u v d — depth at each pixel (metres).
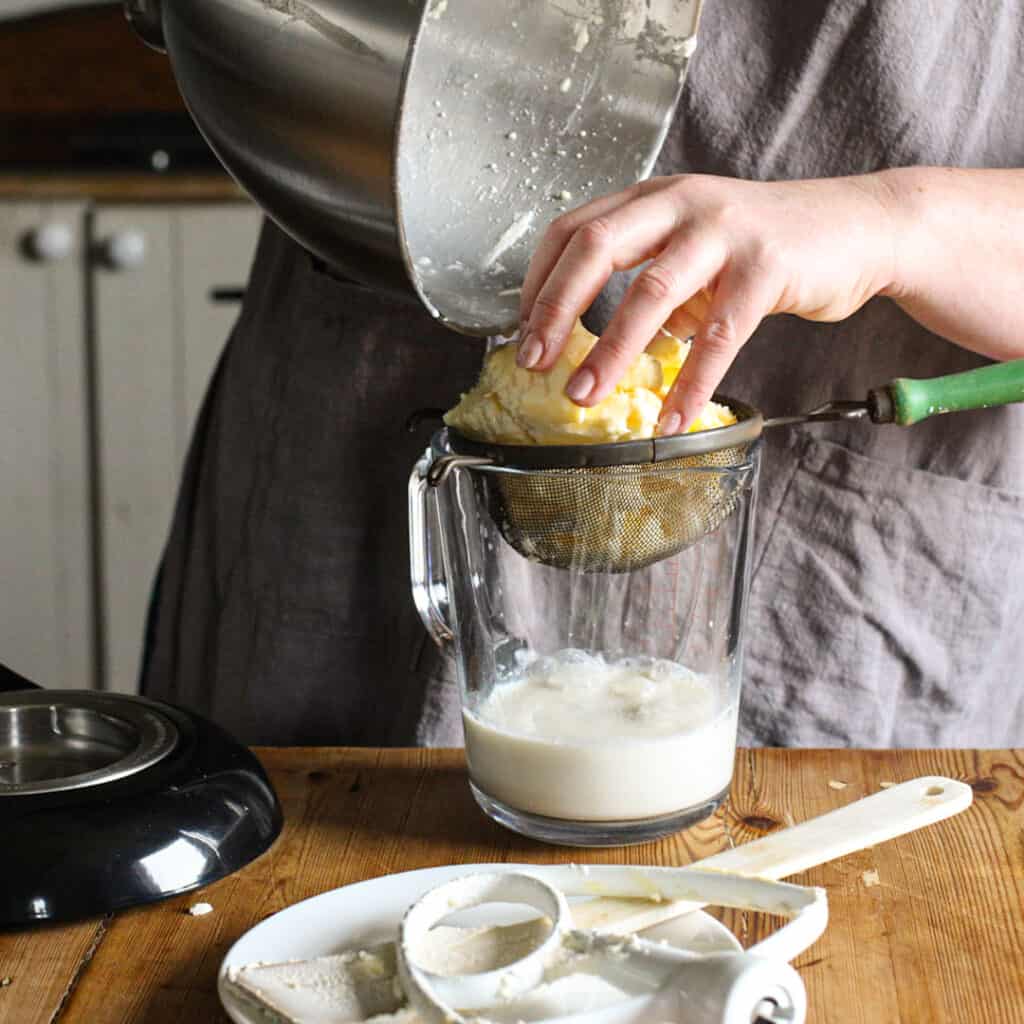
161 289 2.13
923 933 0.63
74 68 2.36
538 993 0.54
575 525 0.70
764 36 0.92
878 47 0.91
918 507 0.99
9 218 2.09
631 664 0.76
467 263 0.78
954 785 0.74
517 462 0.68
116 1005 0.60
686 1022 0.53
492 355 0.74
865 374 0.97
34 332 2.12
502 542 0.73
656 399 0.72
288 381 1.02
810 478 0.99
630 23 0.80
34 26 2.34
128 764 0.71
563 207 0.82
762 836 0.74
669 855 0.72
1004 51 0.93
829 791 0.79
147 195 2.10
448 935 0.58
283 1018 0.54
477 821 0.76
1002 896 0.66
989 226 0.83
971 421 0.98
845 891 0.67
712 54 0.92
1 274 2.10
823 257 0.74
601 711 0.74
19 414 2.15
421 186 0.77
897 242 0.79
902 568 1.00
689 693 0.75
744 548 0.75
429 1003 0.52
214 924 0.66
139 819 0.68
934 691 1.04
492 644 0.75
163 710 0.78
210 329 2.15
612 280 0.94
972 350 0.89
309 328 1.00
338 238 0.71
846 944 0.63
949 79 0.93
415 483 0.76
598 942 0.56
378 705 1.04
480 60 0.78
